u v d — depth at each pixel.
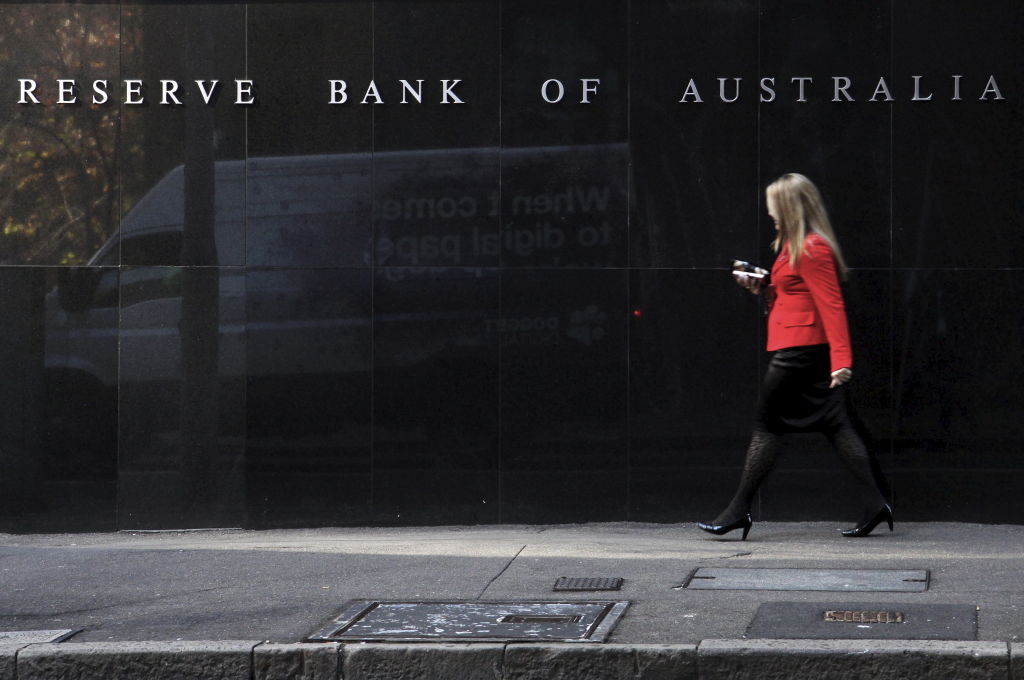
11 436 9.41
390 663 5.22
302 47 9.39
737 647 5.05
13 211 9.41
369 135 9.39
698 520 9.23
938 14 9.15
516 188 9.34
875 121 9.19
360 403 9.37
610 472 9.30
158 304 9.41
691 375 9.26
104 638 5.57
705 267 9.26
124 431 9.41
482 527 9.32
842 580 6.41
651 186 9.29
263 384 9.39
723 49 9.27
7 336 9.41
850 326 9.19
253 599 6.29
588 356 9.31
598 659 5.11
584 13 9.31
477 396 9.35
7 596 6.52
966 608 5.65
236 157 9.40
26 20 9.44
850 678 4.96
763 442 8.16
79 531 9.39
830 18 9.20
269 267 9.40
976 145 9.14
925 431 9.15
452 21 9.36
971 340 9.12
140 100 9.40
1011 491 9.11
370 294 9.38
